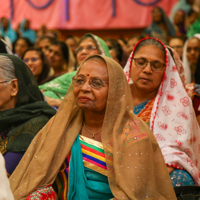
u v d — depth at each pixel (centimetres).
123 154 221
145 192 214
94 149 230
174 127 308
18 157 268
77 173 227
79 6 1124
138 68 324
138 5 1087
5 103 283
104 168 226
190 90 379
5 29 1120
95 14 1119
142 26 1091
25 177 230
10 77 278
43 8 1161
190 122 311
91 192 225
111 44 593
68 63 616
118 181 213
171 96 322
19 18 1198
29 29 1138
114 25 1112
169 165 283
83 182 226
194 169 289
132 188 211
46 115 296
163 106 320
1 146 280
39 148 235
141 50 328
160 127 311
